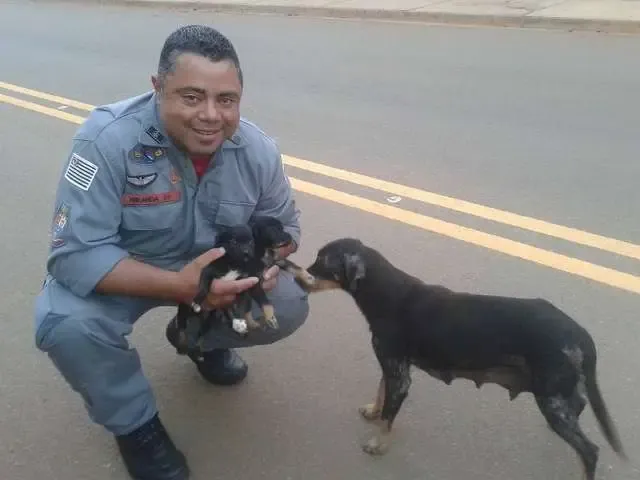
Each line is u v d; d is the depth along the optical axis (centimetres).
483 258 416
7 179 586
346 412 314
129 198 267
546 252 415
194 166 271
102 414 273
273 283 274
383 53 886
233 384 333
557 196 480
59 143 665
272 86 782
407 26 1016
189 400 325
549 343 252
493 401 314
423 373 333
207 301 260
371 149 585
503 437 295
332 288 298
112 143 260
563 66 774
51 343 264
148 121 261
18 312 399
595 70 752
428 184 512
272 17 1165
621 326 350
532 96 688
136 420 275
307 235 457
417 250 430
